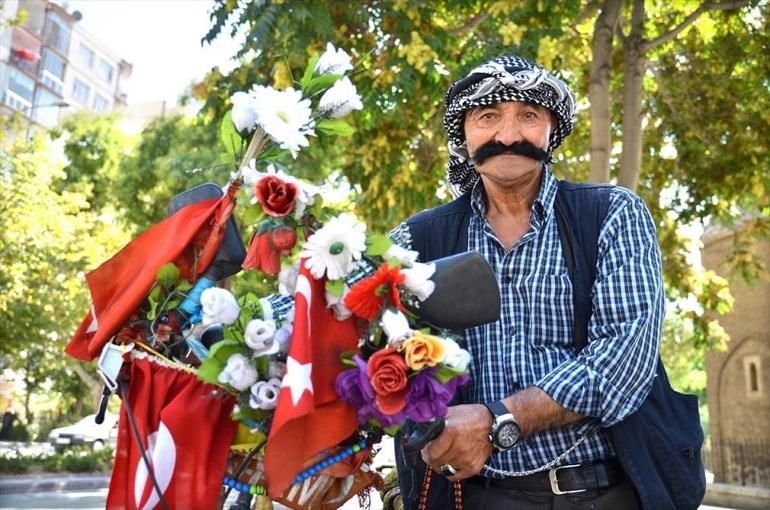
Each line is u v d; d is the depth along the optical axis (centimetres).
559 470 207
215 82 810
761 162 947
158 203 1931
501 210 229
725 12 952
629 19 964
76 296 2125
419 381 148
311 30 711
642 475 199
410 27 739
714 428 1495
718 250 1491
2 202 1742
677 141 1000
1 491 1645
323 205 161
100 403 177
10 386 3130
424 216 244
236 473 163
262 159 167
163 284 168
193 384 162
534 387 192
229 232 176
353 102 167
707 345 1023
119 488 160
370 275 162
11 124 1855
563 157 1023
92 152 2450
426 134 897
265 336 149
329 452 162
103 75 6638
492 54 694
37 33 5781
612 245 214
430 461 188
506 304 218
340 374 152
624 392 194
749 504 1312
